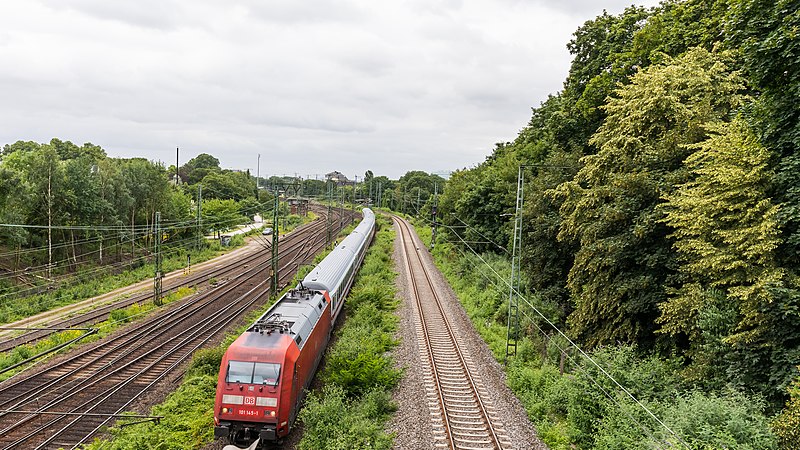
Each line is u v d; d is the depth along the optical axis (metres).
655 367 17.22
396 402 18.14
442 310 31.81
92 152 82.50
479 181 49.09
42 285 39.12
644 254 19.64
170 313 33.41
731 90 20.30
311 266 48.06
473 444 15.14
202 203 80.12
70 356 24.72
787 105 14.34
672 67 21.19
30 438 16.23
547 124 38.59
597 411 16.36
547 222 29.59
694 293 16.22
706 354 15.37
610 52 34.41
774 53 14.23
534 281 31.20
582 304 21.89
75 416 17.94
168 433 16.25
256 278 46.38
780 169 14.77
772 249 14.06
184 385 20.00
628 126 21.19
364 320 27.47
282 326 17.31
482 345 25.39
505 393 19.48
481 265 40.97
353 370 19.17
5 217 38.56
